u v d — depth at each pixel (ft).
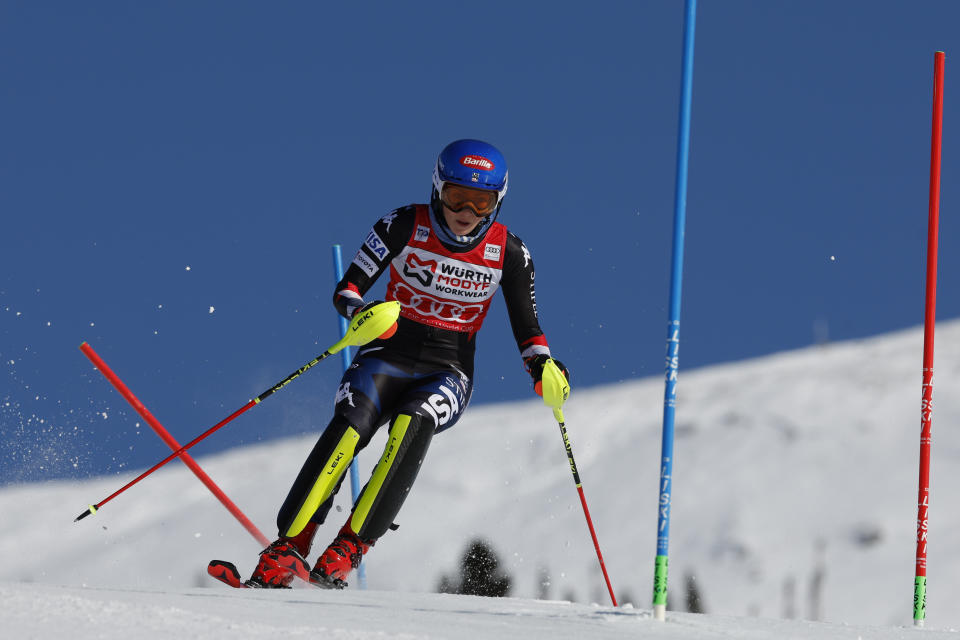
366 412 60.08
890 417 655.76
